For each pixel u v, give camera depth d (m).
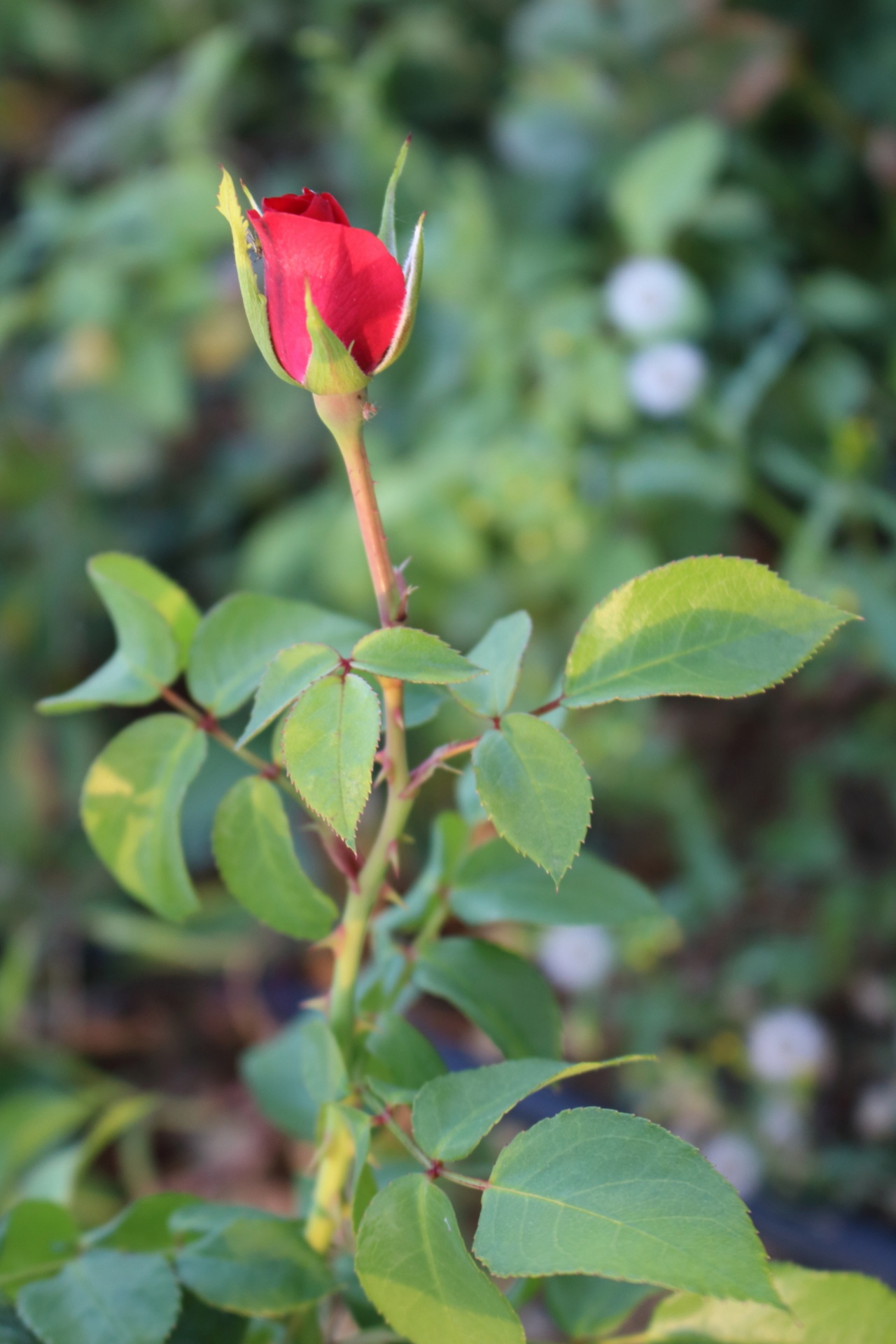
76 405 1.51
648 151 1.44
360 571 1.36
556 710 0.54
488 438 1.39
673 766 1.34
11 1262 0.53
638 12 1.54
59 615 1.57
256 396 1.58
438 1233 0.47
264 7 1.79
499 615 1.37
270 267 0.46
